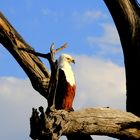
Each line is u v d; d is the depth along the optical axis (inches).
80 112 515.5
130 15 580.4
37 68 633.0
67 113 502.6
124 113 541.3
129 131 535.5
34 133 481.1
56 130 486.0
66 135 515.5
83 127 513.3
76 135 534.0
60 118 490.9
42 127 476.7
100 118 523.5
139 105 590.6
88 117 517.0
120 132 534.6
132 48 584.7
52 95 487.2
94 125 519.8
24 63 631.2
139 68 586.2
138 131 536.4
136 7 585.3
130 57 587.8
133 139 541.6
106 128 527.5
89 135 534.6
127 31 582.9
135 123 534.0
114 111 536.4
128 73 593.6
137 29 582.9
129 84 594.2
